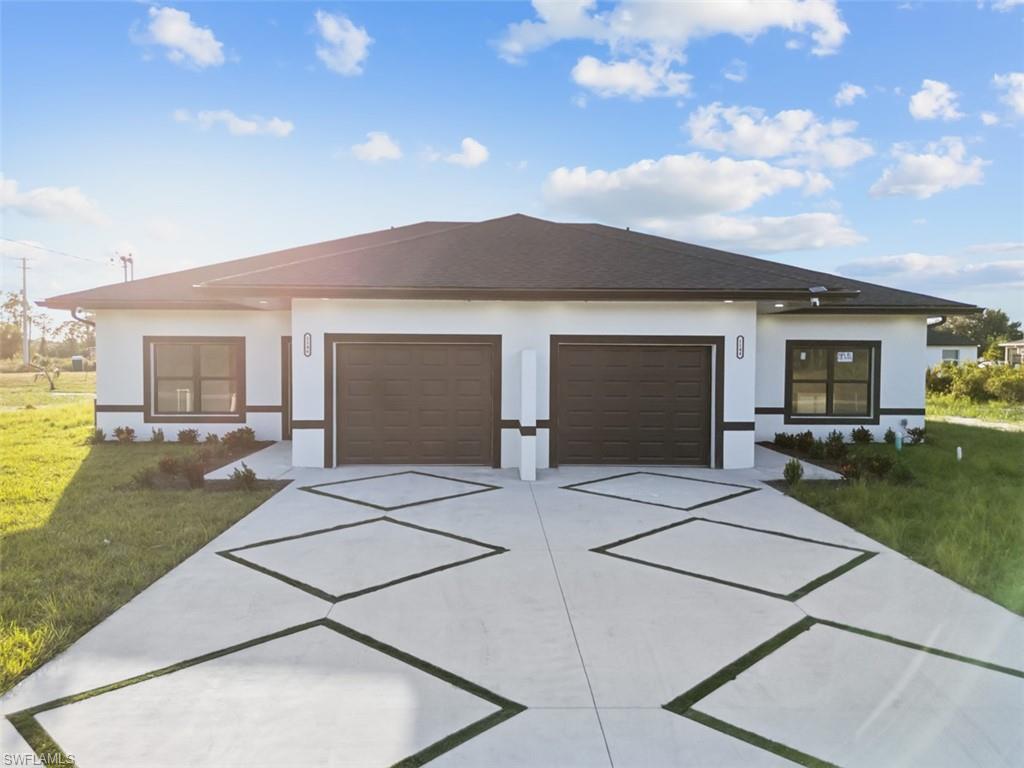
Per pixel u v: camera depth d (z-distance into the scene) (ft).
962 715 10.64
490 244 40.06
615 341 34.88
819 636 13.76
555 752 9.52
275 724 10.20
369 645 13.16
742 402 35.12
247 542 20.84
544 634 13.79
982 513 24.22
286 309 42.55
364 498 27.43
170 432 44.91
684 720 10.44
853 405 46.96
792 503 26.94
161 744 9.64
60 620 14.24
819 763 9.32
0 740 9.73
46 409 68.54
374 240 57.00
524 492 28.89
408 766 9.15
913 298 46.75
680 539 21.47
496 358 34.83
